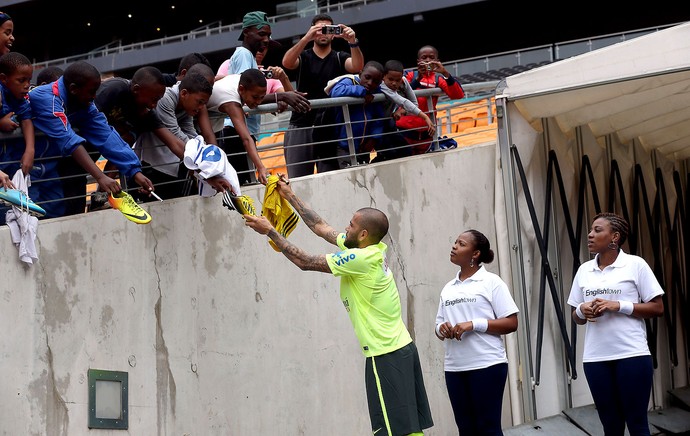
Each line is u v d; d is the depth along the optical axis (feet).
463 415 26.96
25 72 23.45
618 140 38.73
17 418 22.16
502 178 33.40
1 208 24.20
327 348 29.45
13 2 137.08
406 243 32.09
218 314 26.84
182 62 30.04
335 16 120.26
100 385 23.98
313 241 29.73
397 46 125.49
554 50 92.89
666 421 35.47
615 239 26.89
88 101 24.66
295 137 34.04
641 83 32.48
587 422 31.94
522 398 32.76
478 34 122.31
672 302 40.63
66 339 23.43
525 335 32.40
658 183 41.09
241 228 27.78
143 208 25.72
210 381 26.37
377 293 22.62
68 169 25.64
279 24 122.62
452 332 26.55
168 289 25.86
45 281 23.17
